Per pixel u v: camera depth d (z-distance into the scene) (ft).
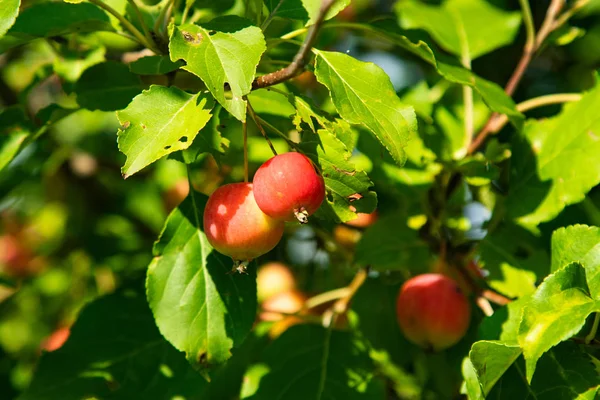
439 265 2.23
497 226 2.14
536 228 2.12
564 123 2.10
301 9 1.96
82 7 2.10
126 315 2.19
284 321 2.34
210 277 1.96
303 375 2.14
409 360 2.28
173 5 2.00
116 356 2.14
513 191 2.11
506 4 2.48
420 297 2.11
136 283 2.22
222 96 1.75
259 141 2.31
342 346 2.17
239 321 1.94
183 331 1.94
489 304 2.14
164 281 1.95
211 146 1.93
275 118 2.15
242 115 1.74
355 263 2.22
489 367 1.84
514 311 1.94
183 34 1.78
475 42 2.43
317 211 1.89
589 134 2.06
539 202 2.07
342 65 1.84
